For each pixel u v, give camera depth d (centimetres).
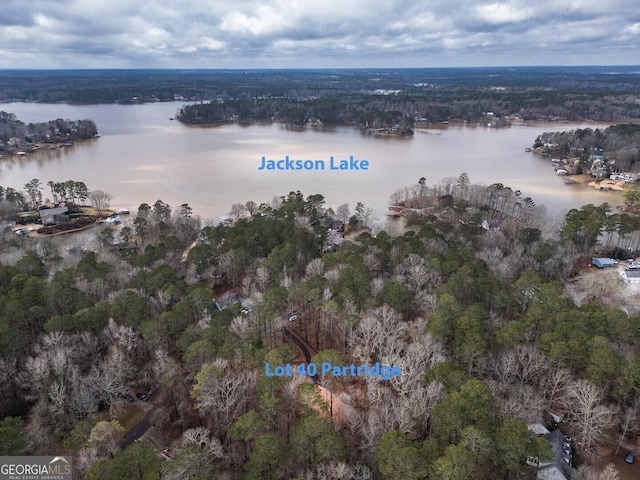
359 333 8750
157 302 9925
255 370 7475
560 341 7731
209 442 6512
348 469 5753
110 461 5516
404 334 8850
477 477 5638
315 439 5950
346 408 7200
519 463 5719
